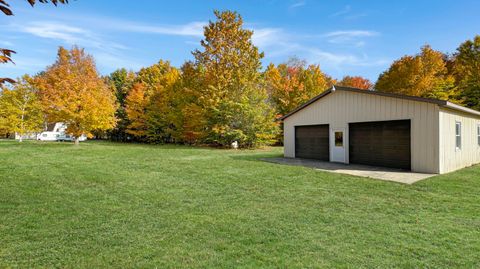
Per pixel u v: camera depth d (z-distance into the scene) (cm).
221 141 2208
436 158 943
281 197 607
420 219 456
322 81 2795
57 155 1417
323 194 636
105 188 684
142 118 2889
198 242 359
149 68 3294
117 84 3756
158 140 2933
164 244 351
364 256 319
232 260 307
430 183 756
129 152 1664
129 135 3525
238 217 464
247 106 2125
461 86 2430
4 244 346
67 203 544
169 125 2794
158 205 538
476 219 455
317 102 1402
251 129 2170
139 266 292
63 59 2519
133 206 529
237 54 2319
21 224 421
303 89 2706
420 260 310
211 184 742
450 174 916
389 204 551
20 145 2111
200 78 2403
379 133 1131
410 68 2505
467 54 2589
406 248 341
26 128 2494
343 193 645
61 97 1988
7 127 2409
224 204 548
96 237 373
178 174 892
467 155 1156
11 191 630
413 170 1004
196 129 2377
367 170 1016
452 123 1030
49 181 751
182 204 547
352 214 485
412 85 2472
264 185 732
